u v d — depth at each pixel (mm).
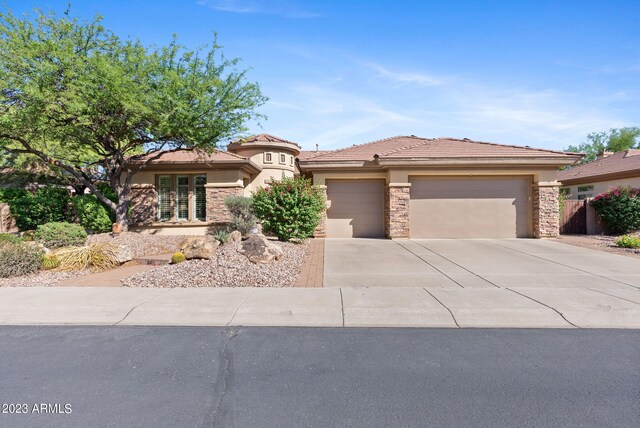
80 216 15727
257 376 4027
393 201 15453
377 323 5734
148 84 12508
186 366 4281
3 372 4145
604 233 17516
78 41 12523
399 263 10352
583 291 7168
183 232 16312
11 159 17156
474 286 7668
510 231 15828
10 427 3109
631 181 19266
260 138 21812
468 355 4547
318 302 6508
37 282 8391
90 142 13586
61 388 3787
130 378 3996
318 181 16266
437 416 3246
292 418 3227
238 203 14125
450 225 15828
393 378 3969
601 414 3270
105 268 9828
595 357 4469
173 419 3221
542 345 4844
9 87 11242
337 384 3842
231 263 9023
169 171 16547
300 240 13727
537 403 3457
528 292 7102
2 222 15680
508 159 15109
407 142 18922
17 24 11789
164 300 6668
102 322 5848
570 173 25562
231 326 5641
